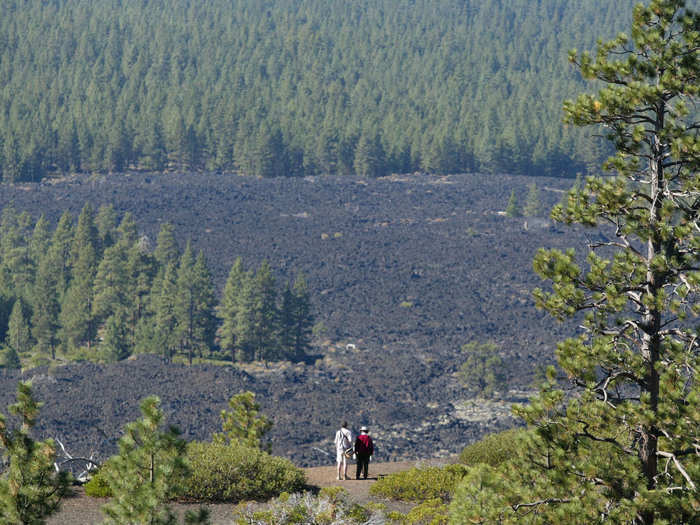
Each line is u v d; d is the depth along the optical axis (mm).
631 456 64500
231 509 92000
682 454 64625
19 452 55750
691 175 69188
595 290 69250
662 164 70250
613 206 69688
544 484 64062
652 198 70125
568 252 70000
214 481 94312
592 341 67250
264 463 100000
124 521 55812
